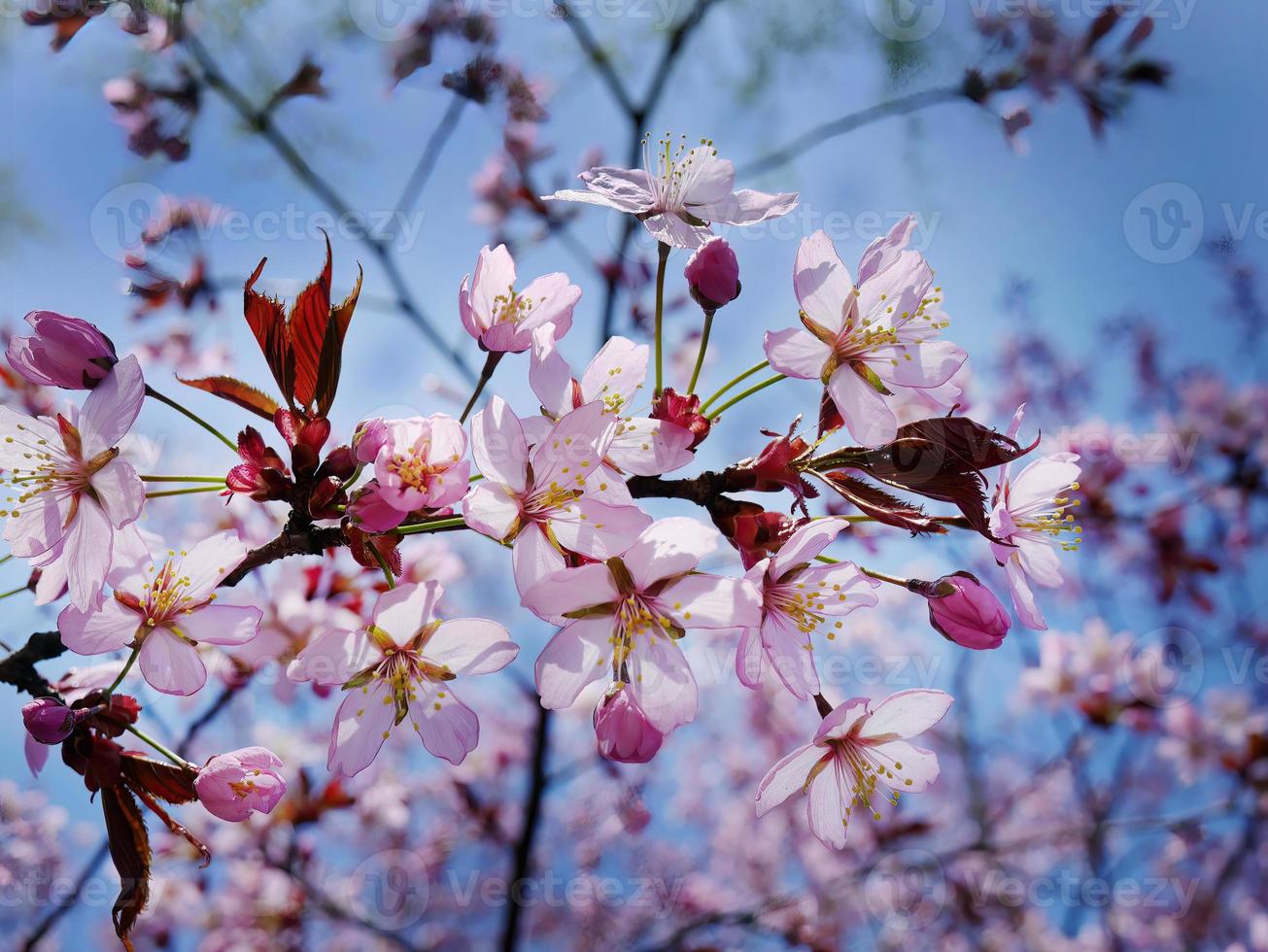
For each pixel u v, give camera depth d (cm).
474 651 21
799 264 21
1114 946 65
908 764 22
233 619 21
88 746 21
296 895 52
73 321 20
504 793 61
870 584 21
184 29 39
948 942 64
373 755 21
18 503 20
